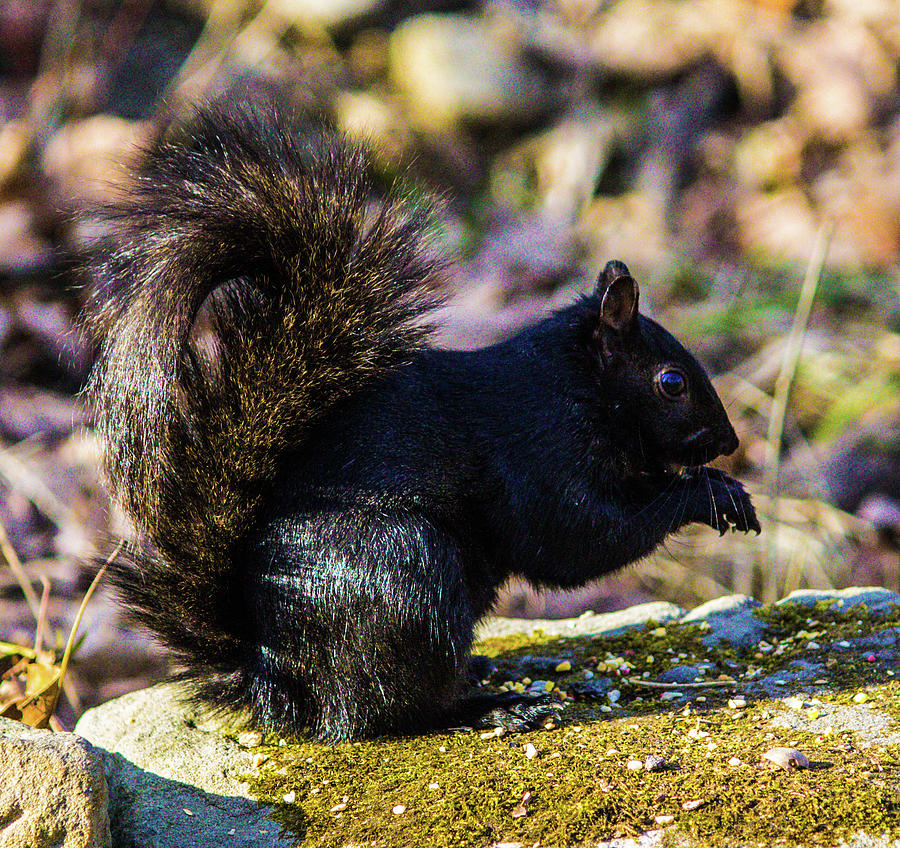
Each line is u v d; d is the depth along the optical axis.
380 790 6.00
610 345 7.55
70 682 10.34
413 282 7.10
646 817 5.39
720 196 18.61
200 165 7.03
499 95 19.67
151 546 6.89
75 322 6.92
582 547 7.38
